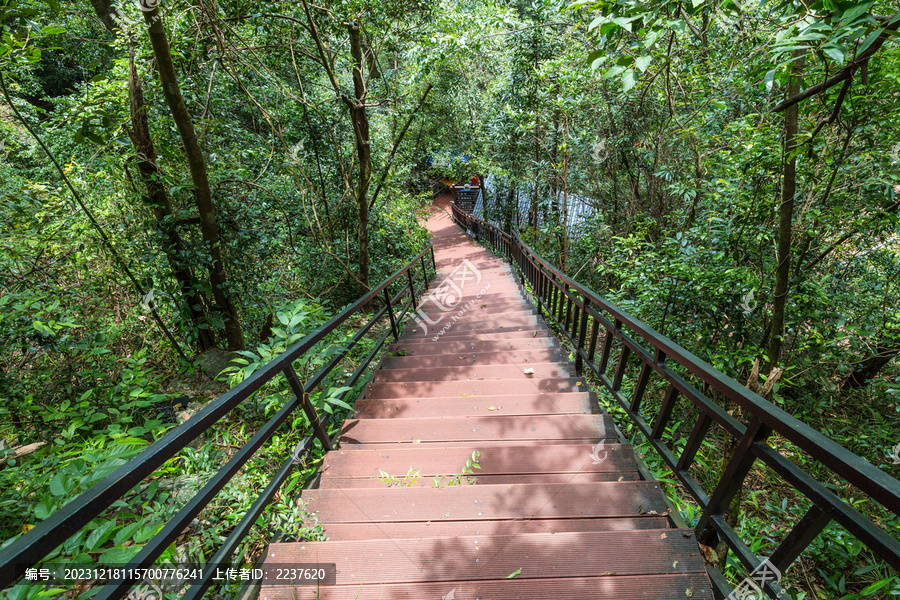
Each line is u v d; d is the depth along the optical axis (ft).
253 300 17.79
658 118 18.88
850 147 9.80
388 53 25.58
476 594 4.83
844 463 3.05
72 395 10.86
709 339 12.70
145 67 13.32
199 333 15.29
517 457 7.39
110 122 11.96
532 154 35.14
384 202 33.22
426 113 40.27
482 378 11.75
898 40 7.51
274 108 20.67
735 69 12.75
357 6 18.07
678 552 5.11
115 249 13.43
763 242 12.23
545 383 10.70
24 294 10.94
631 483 6.37
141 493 7.16
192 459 7.91
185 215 13.97
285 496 6.27
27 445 9.40
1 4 7.64
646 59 5.04
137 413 10.47
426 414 9.57
